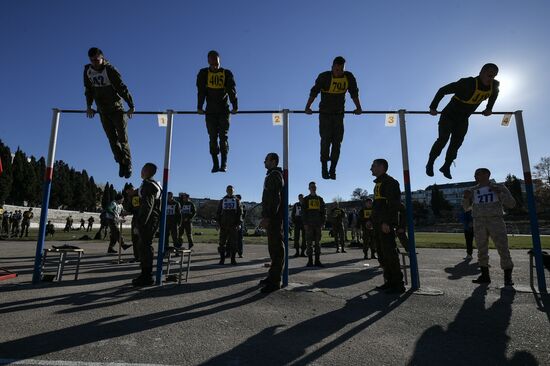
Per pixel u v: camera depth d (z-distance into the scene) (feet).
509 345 10.50
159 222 20.43
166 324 12.19
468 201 22.15
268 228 18.38
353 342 10.63
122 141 22.27
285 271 19.39
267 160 19.49
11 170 185.57
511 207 20.38
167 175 21.06
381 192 18.89
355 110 22.00
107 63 20.47
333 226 43.27
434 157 22.22
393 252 18.03
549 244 61.57
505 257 19.92
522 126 21.33
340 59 21.22
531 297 16.96
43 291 17.46
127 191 30.50
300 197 39.45
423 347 10.28
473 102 20.61
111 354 9.45
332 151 22.45
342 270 26.63
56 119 22.06
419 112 21.67
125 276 22.62
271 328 11.89
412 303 15.62
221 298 16.26
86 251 40.60
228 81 21.98
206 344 10.30
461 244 54.80
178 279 20.93
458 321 12.88
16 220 71.26
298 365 8.93
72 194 235.20
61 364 8.74
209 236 86.89
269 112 22.29
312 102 22.02
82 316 13.02
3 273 21.79
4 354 9.37
